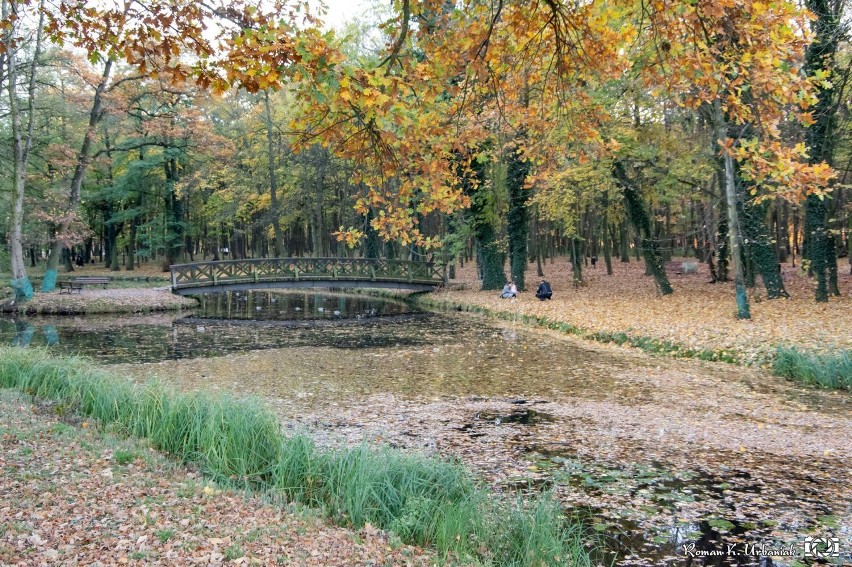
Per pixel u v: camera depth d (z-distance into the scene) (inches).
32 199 986.7
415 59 219.6
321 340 687.7
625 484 242.1
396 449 271.3
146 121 1051.3
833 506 217.9
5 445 226.4
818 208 644.1
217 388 430.3
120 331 745.6
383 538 181.3
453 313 971.3
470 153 292.4
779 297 698.2
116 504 181.6
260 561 150.8
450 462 235.9
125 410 289.6
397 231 264.7
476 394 412.5
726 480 245.3
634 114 765.9
